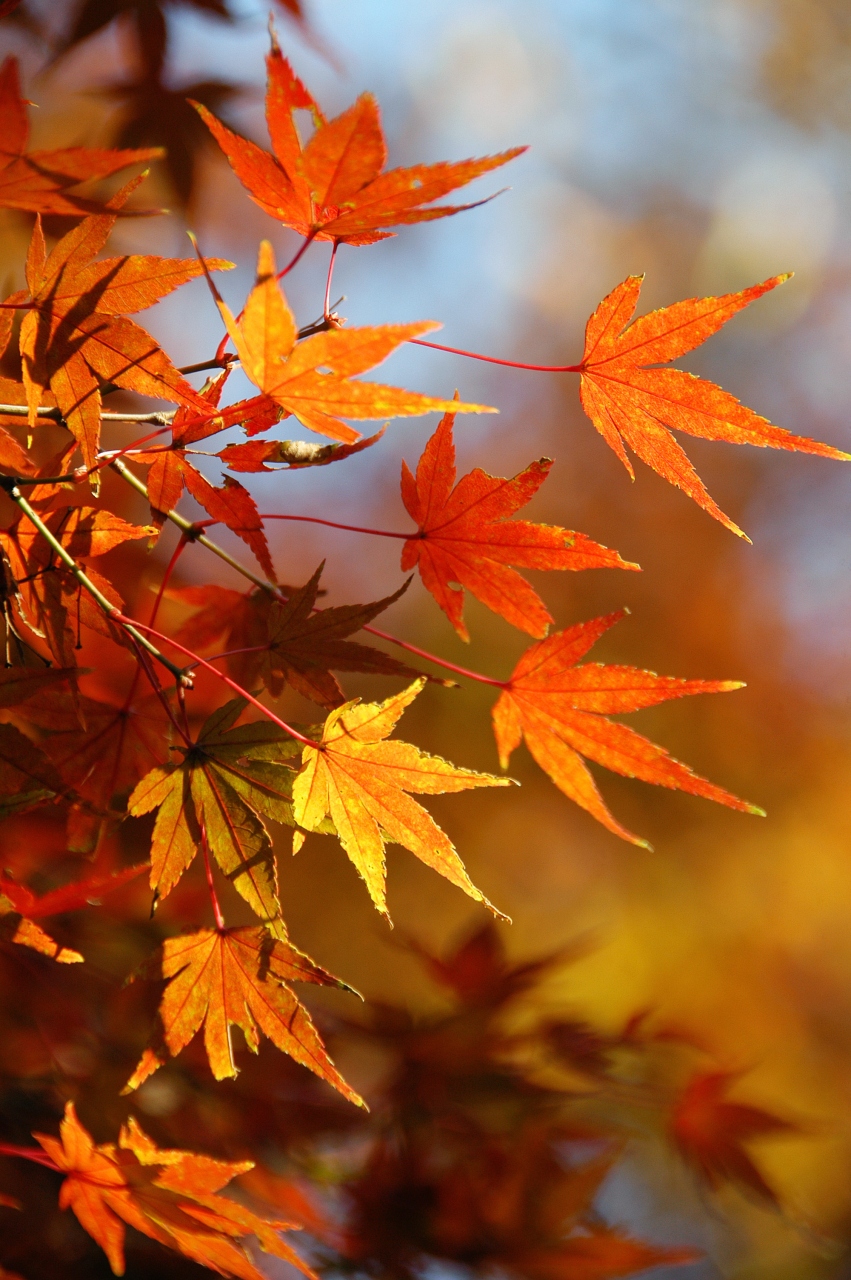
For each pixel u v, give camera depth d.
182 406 1.04
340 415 1.02
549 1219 1.16
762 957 3.60
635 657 3.79
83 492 1.19
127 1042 1.18
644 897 3.54
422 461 1.06
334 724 1.04
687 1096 1.19
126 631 1.05
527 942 3.41
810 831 3.76
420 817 1.04
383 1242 1.15
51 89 2.25
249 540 1.06
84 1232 1.15
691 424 1.06
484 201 1.03
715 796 1.06
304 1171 1.17
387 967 2.78
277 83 1.01
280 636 1.06
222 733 1.04
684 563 3.96
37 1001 1.16
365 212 1.03
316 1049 1.04
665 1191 2.63
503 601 1.07
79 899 1.04
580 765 1.07
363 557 3.56
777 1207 1.19
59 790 1.03
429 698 3.12
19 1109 1.14
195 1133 1.16
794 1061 3.51
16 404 1.04
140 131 1.19
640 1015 1.19
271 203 1.03
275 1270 1.20
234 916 1.76
